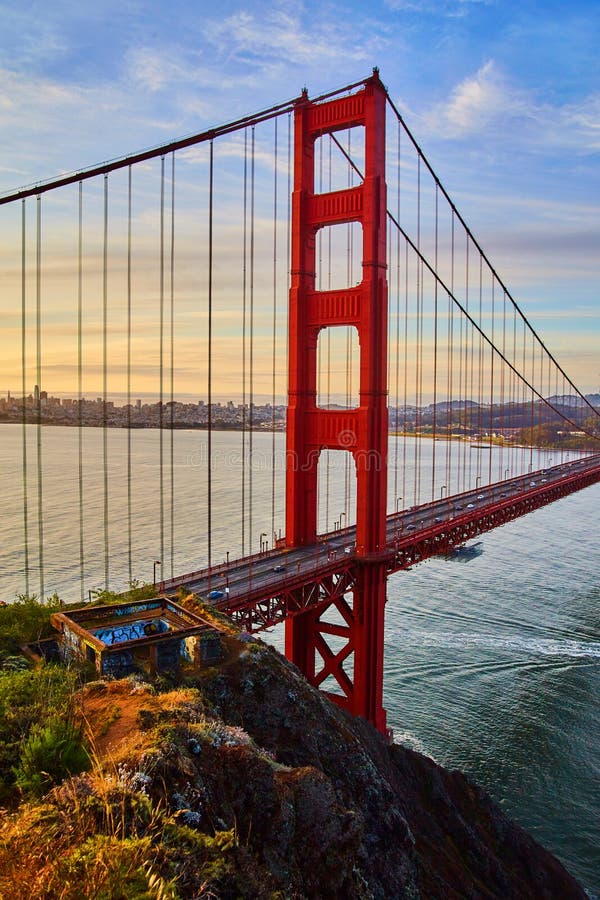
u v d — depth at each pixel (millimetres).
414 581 75062
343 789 19531
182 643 20875
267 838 13125
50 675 15633
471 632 60562
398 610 65812
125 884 8547
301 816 14180
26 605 22609
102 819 9992
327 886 13719
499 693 49750
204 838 10469
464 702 48500
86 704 14469
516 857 31469
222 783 13094
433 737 44344
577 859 34906
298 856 13695
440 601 68438
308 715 20859
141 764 11539
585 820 37562
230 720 19391
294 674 22453
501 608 66625
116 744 12508
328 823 14461
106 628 20531
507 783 40094
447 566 81000
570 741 44094
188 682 19266
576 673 52812
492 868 28719
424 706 47938
